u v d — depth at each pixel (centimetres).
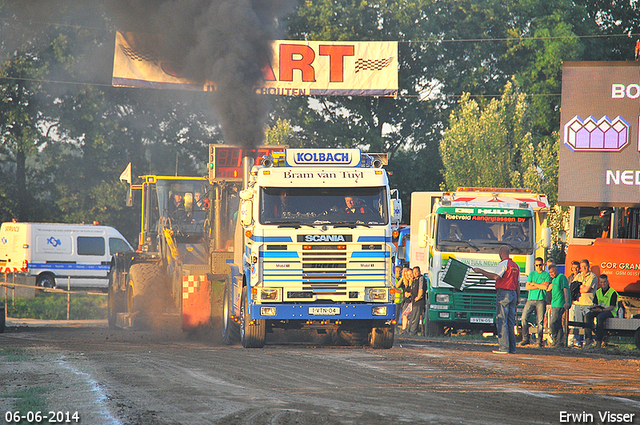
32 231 13262
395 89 11250
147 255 7606
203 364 4134
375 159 5362
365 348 5481
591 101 8481
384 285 5147
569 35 16550
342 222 5141
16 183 18888
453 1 18125
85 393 3133
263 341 5219
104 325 8669
